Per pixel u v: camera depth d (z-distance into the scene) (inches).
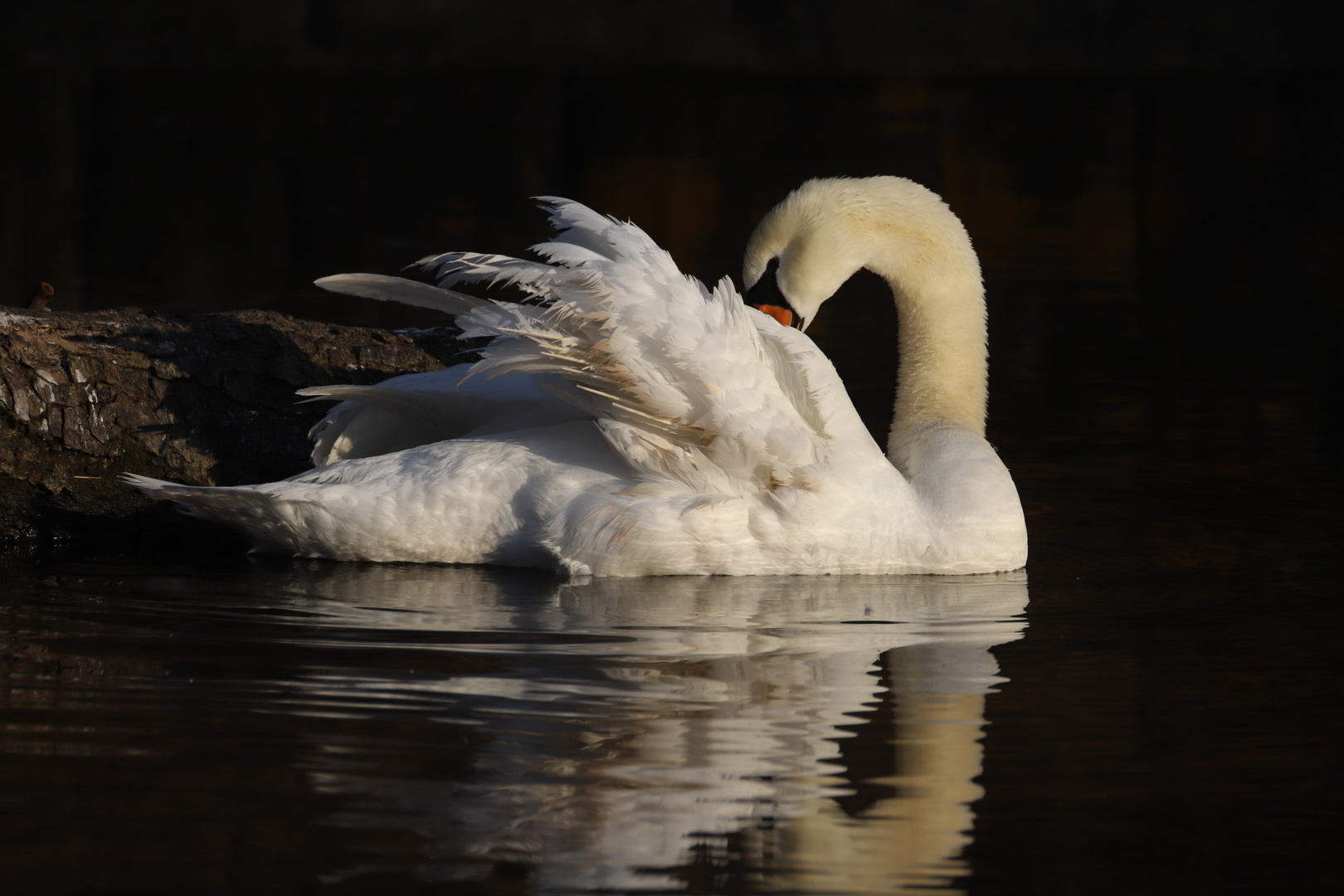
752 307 478.9
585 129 1515.7
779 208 507.5
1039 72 1953.7
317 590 405.4
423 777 278.1
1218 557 453.7
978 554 436.1
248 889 239.5
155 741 291.3
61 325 477.4
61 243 986.7
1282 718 311.6
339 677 328.8
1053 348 800.3
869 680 334.6
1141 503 520.7
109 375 478.6
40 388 469.1
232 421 496.1
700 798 272.8
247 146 1384.1
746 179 1257.4
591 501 415.8
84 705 309.0
